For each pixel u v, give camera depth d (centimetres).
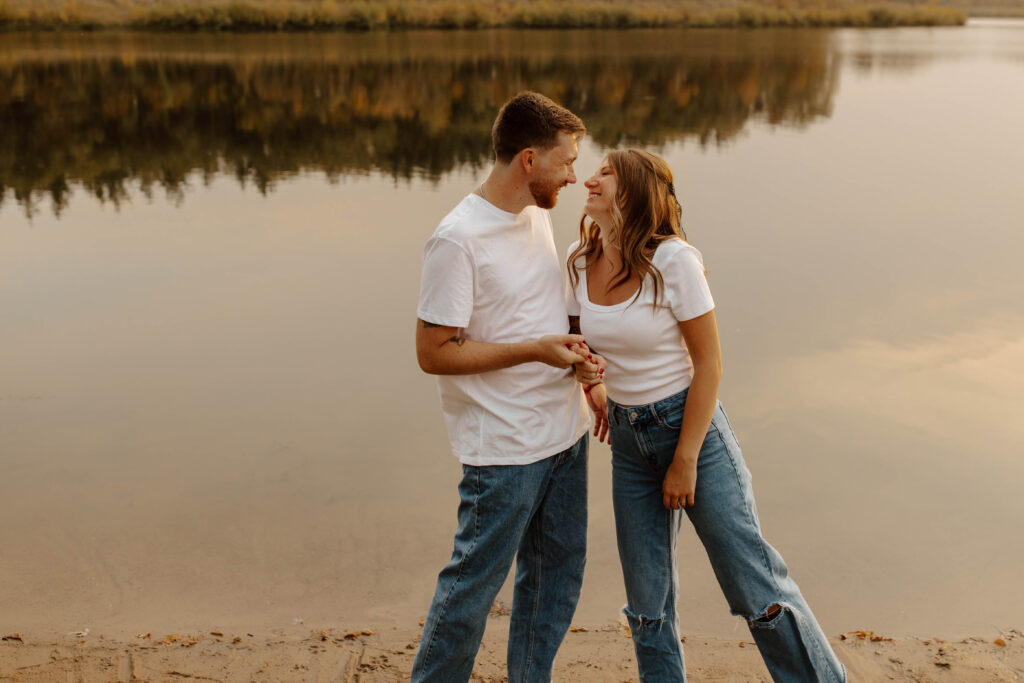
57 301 632
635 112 1647
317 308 615
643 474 225
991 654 272
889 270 671
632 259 210
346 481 391
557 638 235
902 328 555
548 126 206
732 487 215
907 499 373
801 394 470
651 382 215
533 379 214
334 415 455
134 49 3097
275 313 605
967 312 582
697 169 1091
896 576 324
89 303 627
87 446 420
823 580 322
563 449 221
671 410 215
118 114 1730
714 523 214
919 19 5550
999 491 379
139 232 834
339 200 972
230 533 350
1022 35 4553
